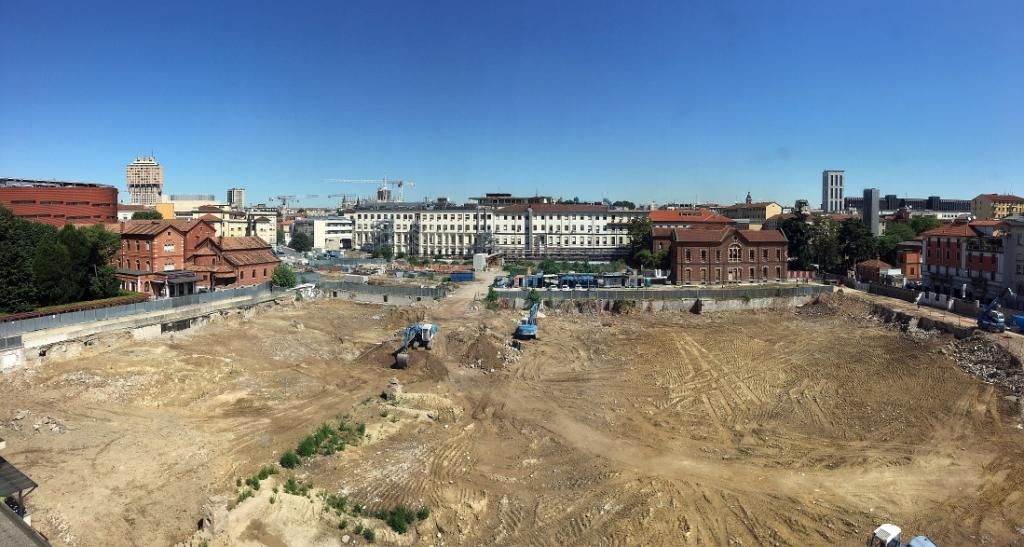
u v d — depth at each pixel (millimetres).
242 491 35344
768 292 99875
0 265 64812
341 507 34656
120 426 43812
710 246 120250
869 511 36875
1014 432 48125
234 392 52156
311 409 49844
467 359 66562
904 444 46281
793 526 35188
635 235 162625
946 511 37000
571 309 95438
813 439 47281
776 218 185000
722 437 47656
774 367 66188
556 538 33594
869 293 105250
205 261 96125
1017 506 37594
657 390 58688
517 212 195625
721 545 33312
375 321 86938
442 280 128500
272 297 90688
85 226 97250
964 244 96438
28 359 54125
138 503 33844
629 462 43031
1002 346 64312
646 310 96562
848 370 64625
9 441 40031
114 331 63094
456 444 45125
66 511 32531
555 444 45906
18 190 115875
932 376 61438
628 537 33750
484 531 34125
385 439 45000
